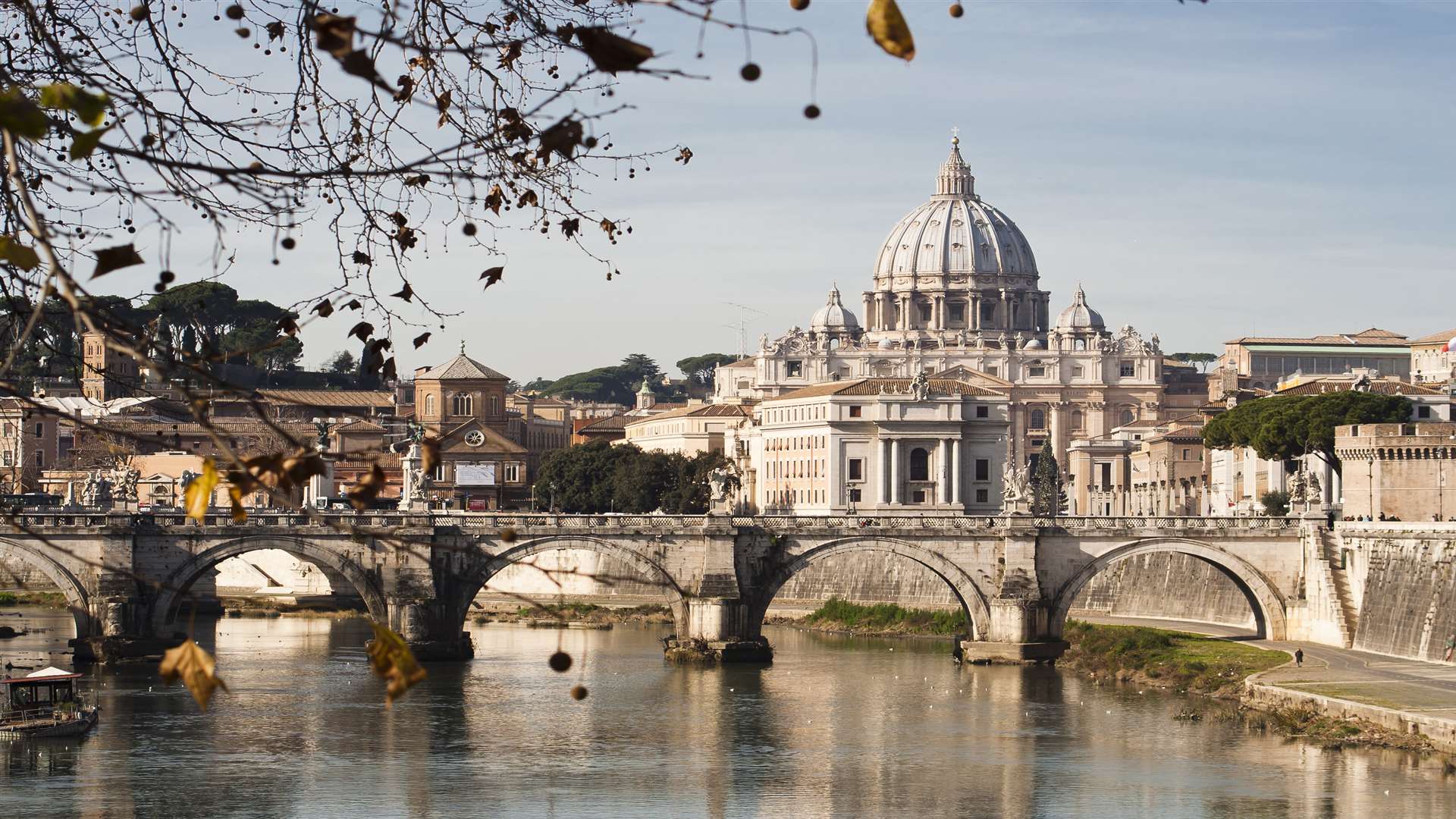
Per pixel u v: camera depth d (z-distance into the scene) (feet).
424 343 85.51
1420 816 338.13
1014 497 620.90
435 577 599.98
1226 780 376.48
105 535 575.79
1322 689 472.03
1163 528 617.21
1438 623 529.86
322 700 487.20
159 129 74.08
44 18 77.61
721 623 606.14
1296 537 612.29
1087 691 526.16
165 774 378.12
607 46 59.62
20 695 435.94
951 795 366.22
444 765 394.73
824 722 458.09
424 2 78.54
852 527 620.90
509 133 79.36
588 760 402.72
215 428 71.97
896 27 57.72
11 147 57.77
